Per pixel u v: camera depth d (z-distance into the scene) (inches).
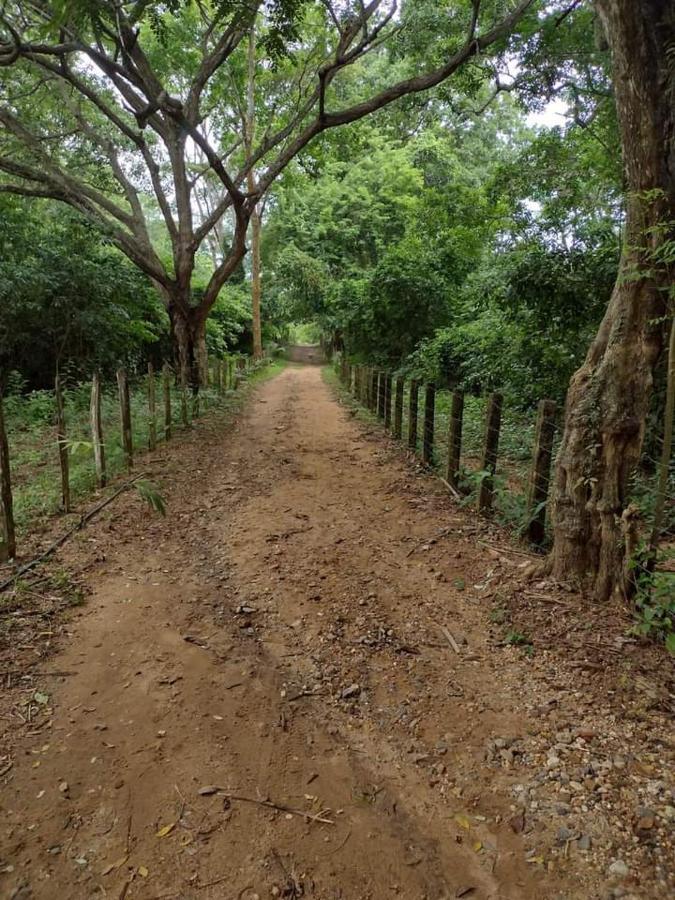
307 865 84.7
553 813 92.4
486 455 219.3
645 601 140.9
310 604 162.2
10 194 554.3
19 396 476.1
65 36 355.3
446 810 94.8
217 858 85.4
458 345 508.4
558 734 109.2
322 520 228.7
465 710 118.1
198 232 573.9
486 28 409.1
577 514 154.2
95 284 534.0
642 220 137.6
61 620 148.5
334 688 126.2
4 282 454.9
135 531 212.1
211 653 138.3
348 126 595.5
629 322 142.8
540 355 312.8
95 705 117.9
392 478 284.0
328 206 1026.1
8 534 177.6
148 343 780.6
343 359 863.7
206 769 102.1
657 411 210.4
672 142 131.8
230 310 1101.7
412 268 645.9
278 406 571.5
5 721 111.6
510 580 166.7
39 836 87.8
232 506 245.8
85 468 285.7
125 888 80.4
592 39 347.3
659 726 108.2
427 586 171.8
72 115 597.3
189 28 579.5
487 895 80.5
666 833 86.5
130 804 94.2
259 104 717.9
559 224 375.9
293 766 103.8
